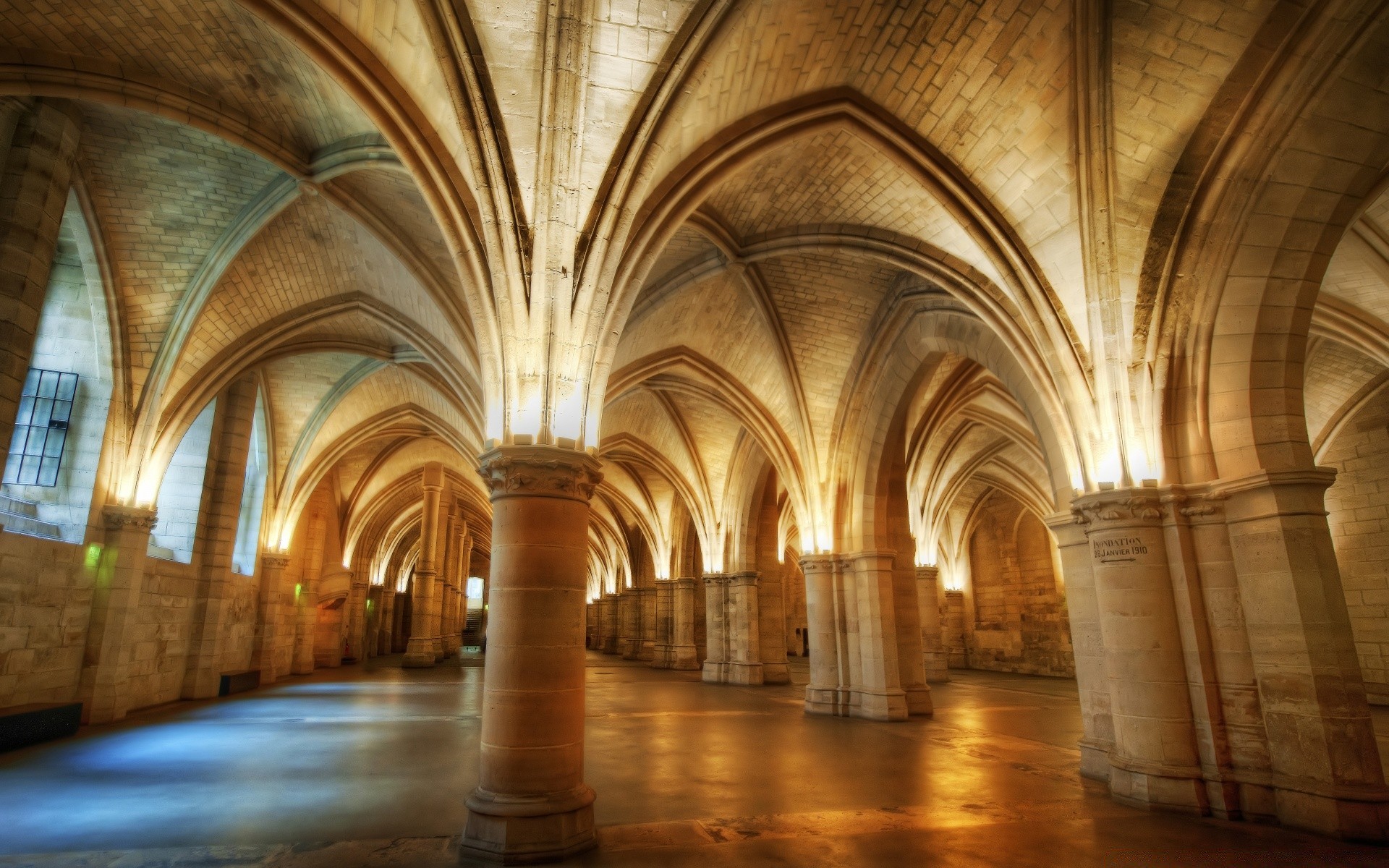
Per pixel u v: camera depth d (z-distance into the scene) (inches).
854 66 376.5
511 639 261.9
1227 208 334.6
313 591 1024.2
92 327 526.0
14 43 336.2
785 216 509.4
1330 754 287.1
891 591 602.5
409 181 427.8
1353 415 679.1
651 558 1430.9
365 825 271.9
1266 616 313.0
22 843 248.1
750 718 582.6
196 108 385.7
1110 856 247.9
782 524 1416.1
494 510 282.4
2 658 427.8
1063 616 1064.8
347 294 614.5
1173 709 323.3
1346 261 471.2
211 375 582.2
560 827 243.9
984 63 351.6
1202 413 344.8
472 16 286.2
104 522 520.7
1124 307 361.7
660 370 708.0
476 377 529.7
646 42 301.7
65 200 416.5
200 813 285.9
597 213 311.9
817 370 651.5
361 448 1073.5
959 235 436.5
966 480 1037.8
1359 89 294.2
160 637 616.1
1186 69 321.4
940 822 285.0
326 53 308.5
